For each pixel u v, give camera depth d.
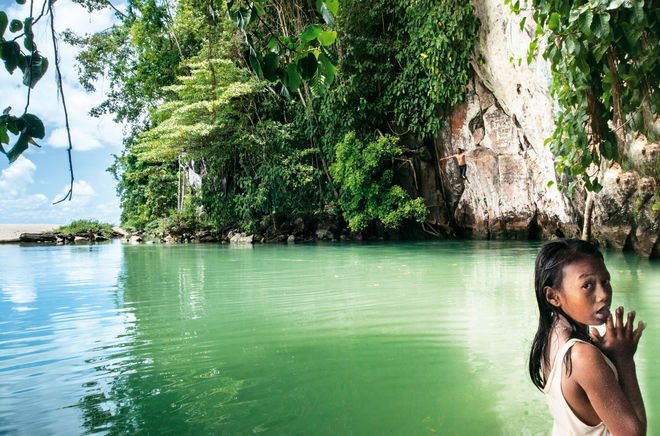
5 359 3.47
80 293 6.55
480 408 2.43
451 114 16.62
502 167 15.70
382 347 3.57
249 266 9.63
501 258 10.02
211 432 2.20
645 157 7.93
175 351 3.61
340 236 19.77
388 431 2.19
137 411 2.46
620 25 4.53
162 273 8.72
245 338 3.95
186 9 20.42
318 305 5.27
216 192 21.25
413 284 6.57
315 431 2.19
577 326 1.54
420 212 17.50
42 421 2.35
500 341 3.64
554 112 10.87
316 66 2.04
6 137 1.74
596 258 1.48
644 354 3.23
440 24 14.63
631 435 1.32
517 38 11.41
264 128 19.44
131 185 31.34
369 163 17.31
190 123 19.33
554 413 1.53
